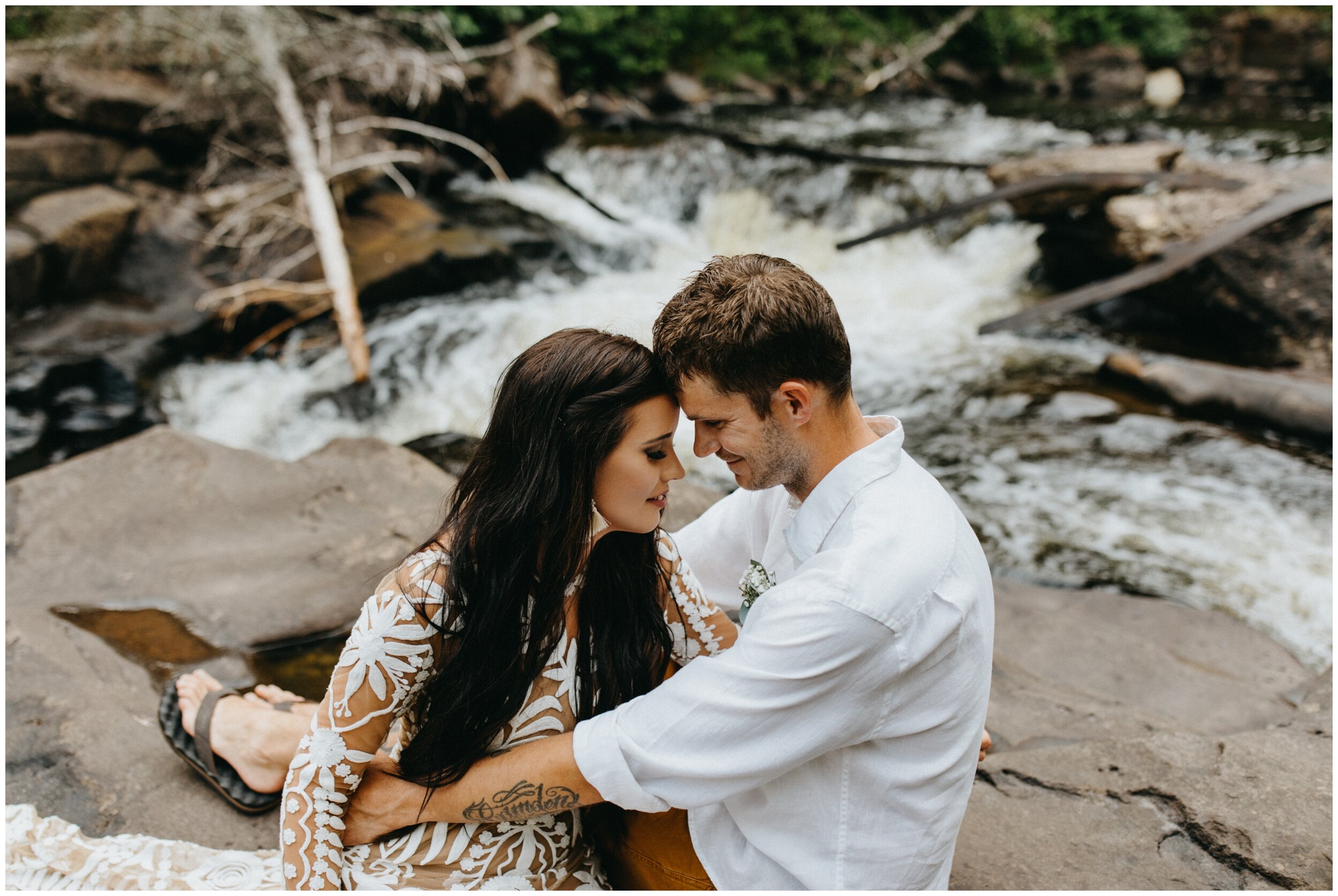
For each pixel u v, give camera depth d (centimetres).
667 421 130
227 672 242
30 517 298
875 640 118
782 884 135
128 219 609
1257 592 350
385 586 133
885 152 930
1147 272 583
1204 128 939
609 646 147
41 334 540
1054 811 190
